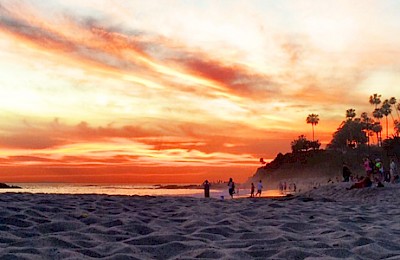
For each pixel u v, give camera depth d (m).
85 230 5.77
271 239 5.19
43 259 3.85
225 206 10.40
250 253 4.41
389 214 9.04
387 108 136.25
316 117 178.38
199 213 8.32
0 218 6.23
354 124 153.50
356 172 135.12
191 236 5.41
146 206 10.03
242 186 150.25
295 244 4.92
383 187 17.14
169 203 11.16
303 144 181.00
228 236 5.74
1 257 3.76
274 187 149.00
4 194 13.01
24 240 4.68
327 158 159.12
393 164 23.72
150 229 6.09
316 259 4.06
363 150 147.38
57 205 9.17
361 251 4.57
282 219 7.68
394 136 122.06
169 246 4.72
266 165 198.12
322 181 134.88
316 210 9.49
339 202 13.28
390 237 5.68
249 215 8.45
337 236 5.56
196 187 177.75
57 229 5.91
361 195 16.27
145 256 4.35
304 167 166.00
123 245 4.63
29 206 8.19
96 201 10.73
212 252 4.33
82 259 3.89
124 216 7.54
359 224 7.35
